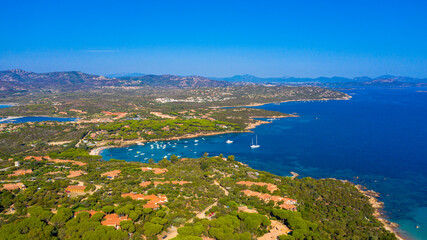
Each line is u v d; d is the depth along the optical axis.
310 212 129.88
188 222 116.31
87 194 139.75
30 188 141.12
